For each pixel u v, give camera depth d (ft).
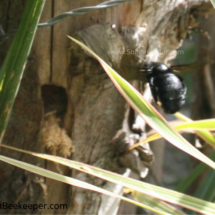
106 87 2.29
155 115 2.15
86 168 2.16
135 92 2.15
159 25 2.35
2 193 2.31
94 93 2.29
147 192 2.15
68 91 2.29
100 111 2.30
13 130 2.30
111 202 2.34
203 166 2.35
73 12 2.22
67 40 2.27
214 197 2.34
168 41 2.38
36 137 2.29
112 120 2.32
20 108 2.29
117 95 2.31
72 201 2.32
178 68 2.39
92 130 2.31
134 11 2.30
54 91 2.29
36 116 2.29
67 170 2.31
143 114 2.14
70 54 2.27
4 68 2.17
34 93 2.28
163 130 2.14
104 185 2.33
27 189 2.31
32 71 2.28
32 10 2.16
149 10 2.31
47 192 2.31
